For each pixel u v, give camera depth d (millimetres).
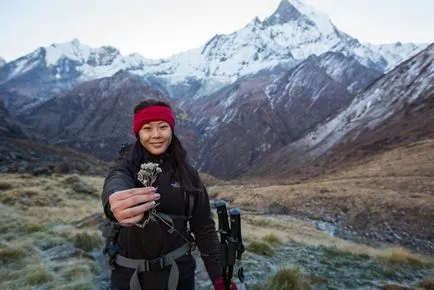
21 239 9672
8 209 15227
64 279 7016
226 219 2650
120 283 2182
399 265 11211
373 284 8977
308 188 52094
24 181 25203
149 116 2184
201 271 7840
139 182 2135
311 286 7820
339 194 45000
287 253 11195
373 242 28547
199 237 2533
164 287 2158
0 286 6484
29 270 7191
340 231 31844
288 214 39688
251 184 93438
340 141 165500
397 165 67125
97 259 8625
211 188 76625
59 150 90438
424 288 9164
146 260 2150
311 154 176875
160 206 2182
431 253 25281
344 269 10070
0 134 107562
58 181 25734
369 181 54312
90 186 26891
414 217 32656
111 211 1758
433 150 70875
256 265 8961
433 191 41969
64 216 14703
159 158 2268
